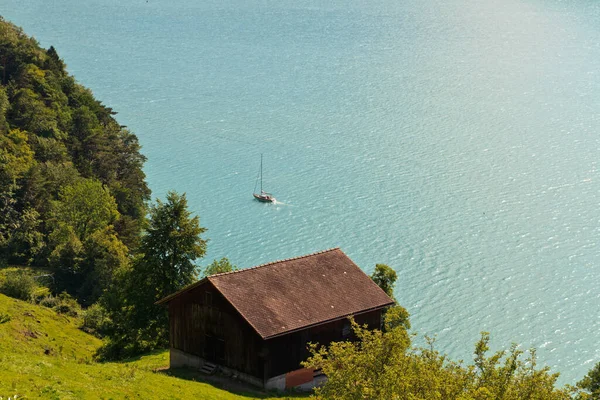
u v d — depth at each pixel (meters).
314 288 56.19
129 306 69.81
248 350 52.81
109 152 156.38
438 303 139.88
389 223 181.50
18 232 114.69
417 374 33.03
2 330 65.12
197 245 71.06
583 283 148.75
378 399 32.12
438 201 197.12
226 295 53.06
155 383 45.56
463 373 33.50
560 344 124.62
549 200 197.62
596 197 198.88
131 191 149.62
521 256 162.12
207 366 55.41
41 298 90.88
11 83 162.88
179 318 57.12
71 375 41.22
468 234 175.38
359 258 161.38
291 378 53.59
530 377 32.88
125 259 109.44
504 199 198.00
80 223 120.56
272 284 55.28
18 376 37.16
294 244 167.88
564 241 171.00
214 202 193.75
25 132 144.38
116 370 46.47
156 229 69.94
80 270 107.75
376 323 57.69
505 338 125.69
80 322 82.88
